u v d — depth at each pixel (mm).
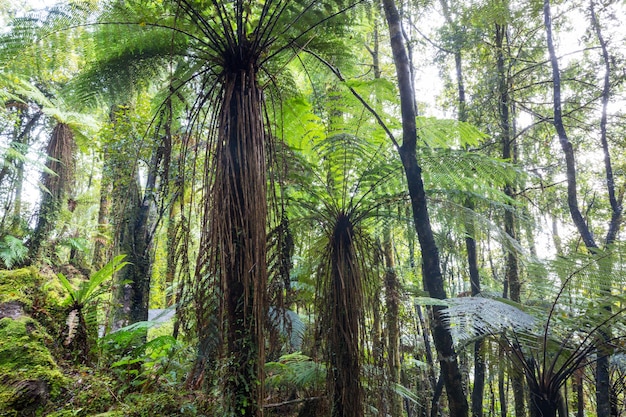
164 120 2279
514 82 5480
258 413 1493
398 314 2373
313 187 2549
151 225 4242
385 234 3105
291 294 1982
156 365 2867
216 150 1647
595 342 2445
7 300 2891
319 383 2389
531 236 4781
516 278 4398
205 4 1860
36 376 2145
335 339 2125
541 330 2574
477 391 4555
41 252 6301
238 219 1568
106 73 2221
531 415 2752
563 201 6070
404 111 2387
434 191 2713
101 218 7816
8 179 7070
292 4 2182
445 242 3066
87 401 2139
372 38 6164
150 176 4047
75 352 2709
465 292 6211
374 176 2586
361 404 2076
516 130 6141
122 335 2867
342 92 2586
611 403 4379
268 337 1687
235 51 1731
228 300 1525
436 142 2908
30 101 7836
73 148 6898
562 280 2584
